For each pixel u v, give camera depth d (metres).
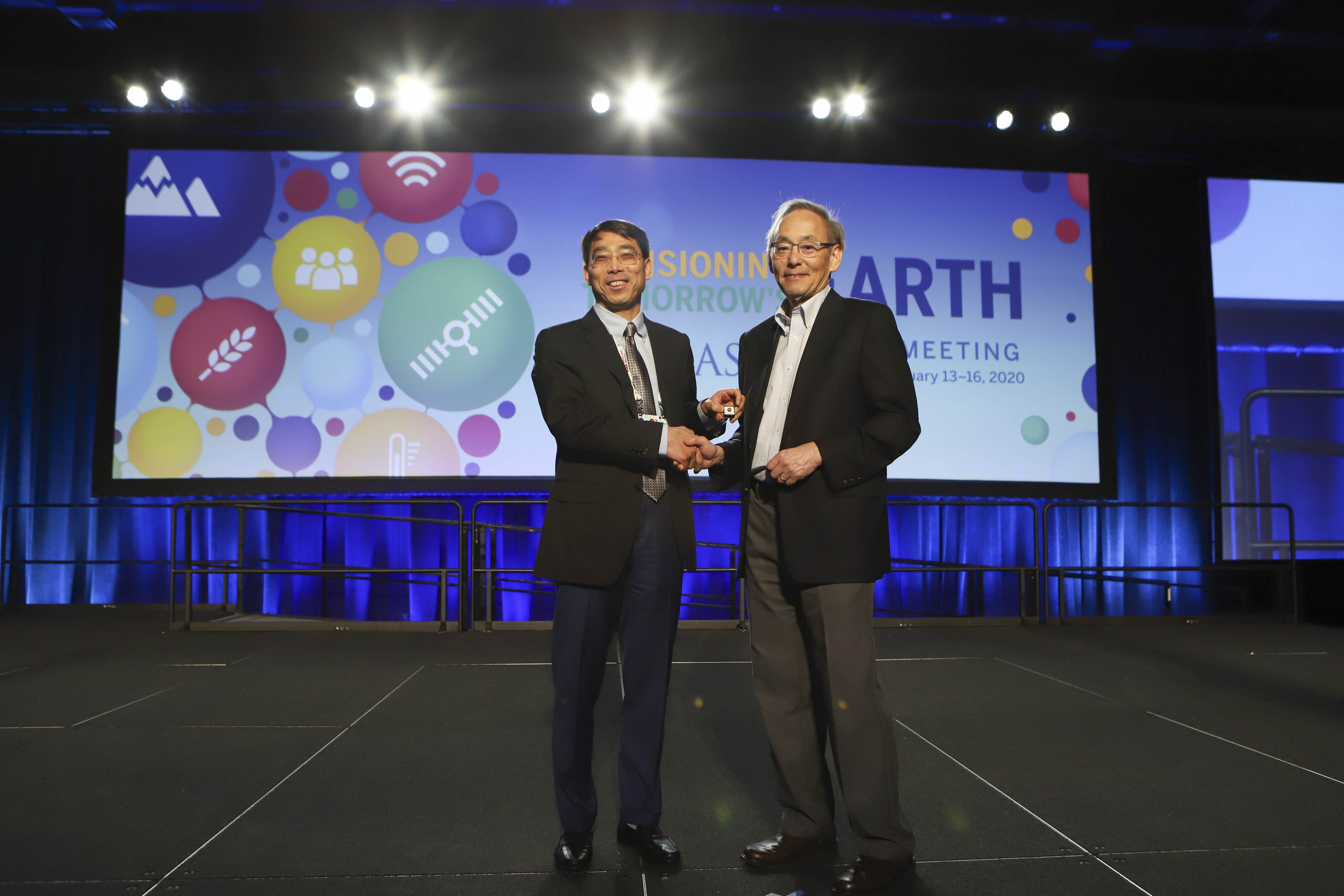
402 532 6.00
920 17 5.38
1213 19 5.37
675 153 5.68
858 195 5.75
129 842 1.76
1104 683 3.38
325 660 3.87
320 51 5.66
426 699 3.07
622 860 1.70
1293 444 6.09
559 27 5.50
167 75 5.47
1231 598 6.27
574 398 1.76
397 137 5.60
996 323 5.76
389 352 5.50
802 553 1.63
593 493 1.73
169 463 5.39
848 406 1.70
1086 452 5.75
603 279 1.81
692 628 4.88
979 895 1.54
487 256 5.57
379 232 5.55
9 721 2.76
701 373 5.57
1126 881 1.60
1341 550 6.05
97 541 5.93
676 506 1.78
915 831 1.85
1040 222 5.84
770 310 5.65
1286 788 2.13
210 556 5.96
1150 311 6.38
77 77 5.50
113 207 5.47
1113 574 6.27
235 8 5.24
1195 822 1.90
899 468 5.66
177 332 5.45
